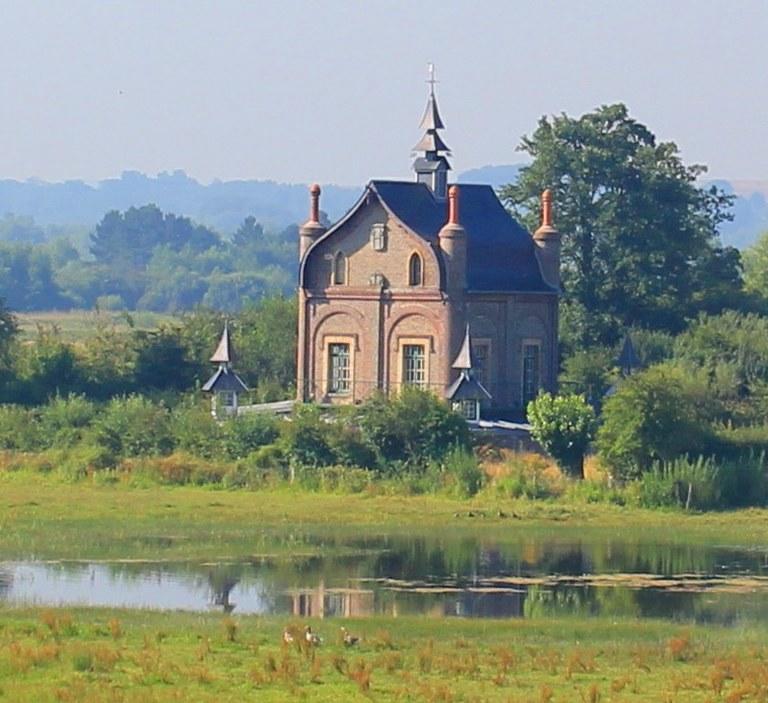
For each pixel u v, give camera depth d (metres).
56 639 136.38
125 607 158.38
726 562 196.12
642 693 122.88
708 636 150.38
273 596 170.00
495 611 164.50
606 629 153.00
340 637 140.25
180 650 133.25
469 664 130.88
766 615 164.25
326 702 117.19
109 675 123.88
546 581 182.38
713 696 121.88
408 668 129.50
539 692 121.44
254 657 131.25
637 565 193.50
